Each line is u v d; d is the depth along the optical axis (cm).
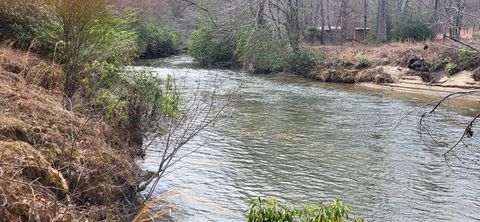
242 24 3538
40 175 547
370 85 2645
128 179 738
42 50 1127
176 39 4706
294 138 1382
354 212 855
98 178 657
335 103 2025
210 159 1125
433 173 1084
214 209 825
